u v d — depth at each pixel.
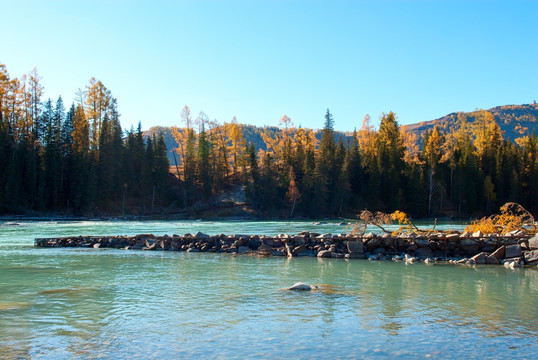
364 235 28.83
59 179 85.50
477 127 117.00
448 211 95.31
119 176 92.38
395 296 14.85
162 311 12.60
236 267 22.06
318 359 8.70
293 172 103.31
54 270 20.73
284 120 114.88
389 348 9.41
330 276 19.25
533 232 26.58
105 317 11.91
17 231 46.38
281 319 11.73
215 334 10.36
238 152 124.94
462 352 9.20
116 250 30.20
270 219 93.00
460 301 14.12
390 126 105.12
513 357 8.93
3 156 79.31
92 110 95.44
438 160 100.75
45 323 11.27
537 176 96.56
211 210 96.62
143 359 8.64
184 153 116.88
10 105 85.56
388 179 96.12
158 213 93.81
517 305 13.56
